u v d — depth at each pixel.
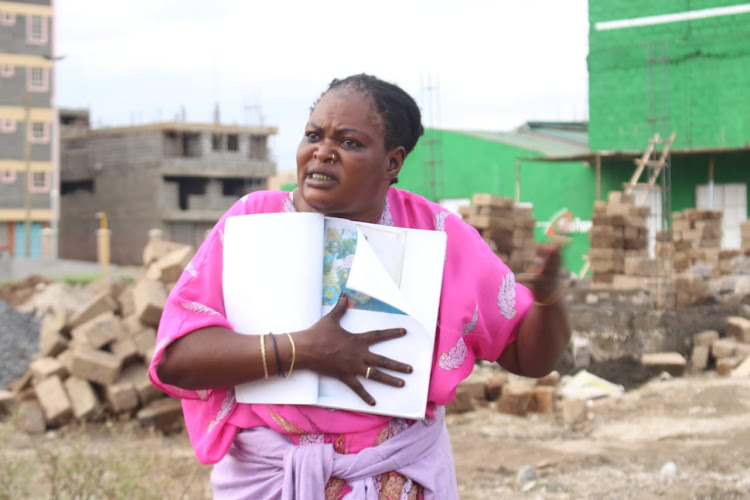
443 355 2.40
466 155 25.92
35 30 53.88
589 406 9.04
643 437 7.65
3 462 5.44
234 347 2.22
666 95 21.61
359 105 2.32
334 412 2.30
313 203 2.34
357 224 2.38
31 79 53.72
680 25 21.38
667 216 18.16
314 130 2.33
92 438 8.22
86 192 58.09
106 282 10.37
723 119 21.08
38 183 53.97
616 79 22.14
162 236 53.31
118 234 55.78
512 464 6.89
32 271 40.50
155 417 8.61
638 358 10.68
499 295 2.52
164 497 5.52
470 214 13.27
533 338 2.50
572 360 10.43
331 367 2.25
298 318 2.26
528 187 24.45
